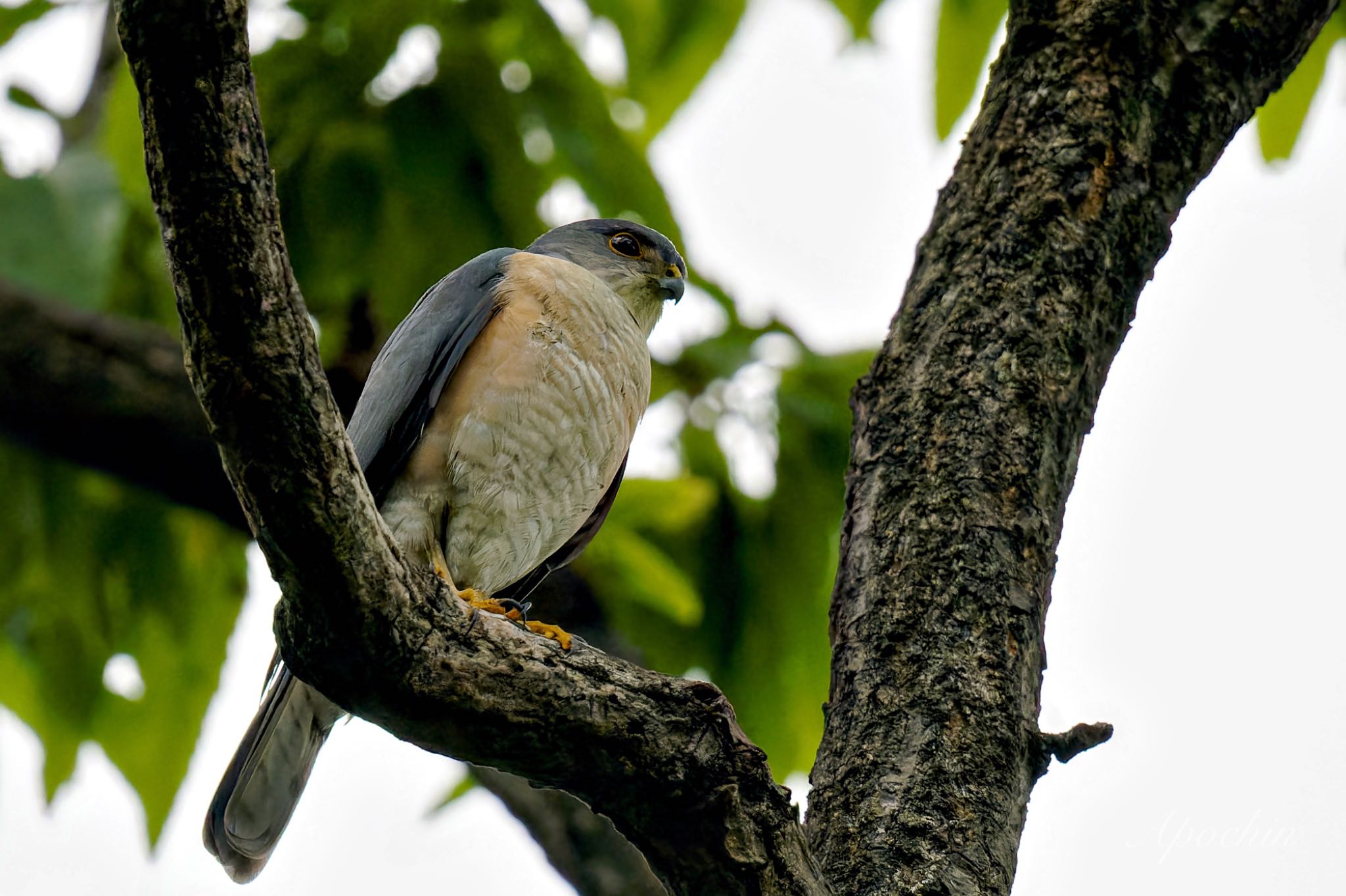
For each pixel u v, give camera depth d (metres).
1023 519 6.26
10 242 9.22
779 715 10.23
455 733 5.27
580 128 10.16
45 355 9.32
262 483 4.64
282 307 4.46
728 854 5.31
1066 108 6.87
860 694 6.04
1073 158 6.78
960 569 6.14
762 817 5.34
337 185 9.52
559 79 10.18
